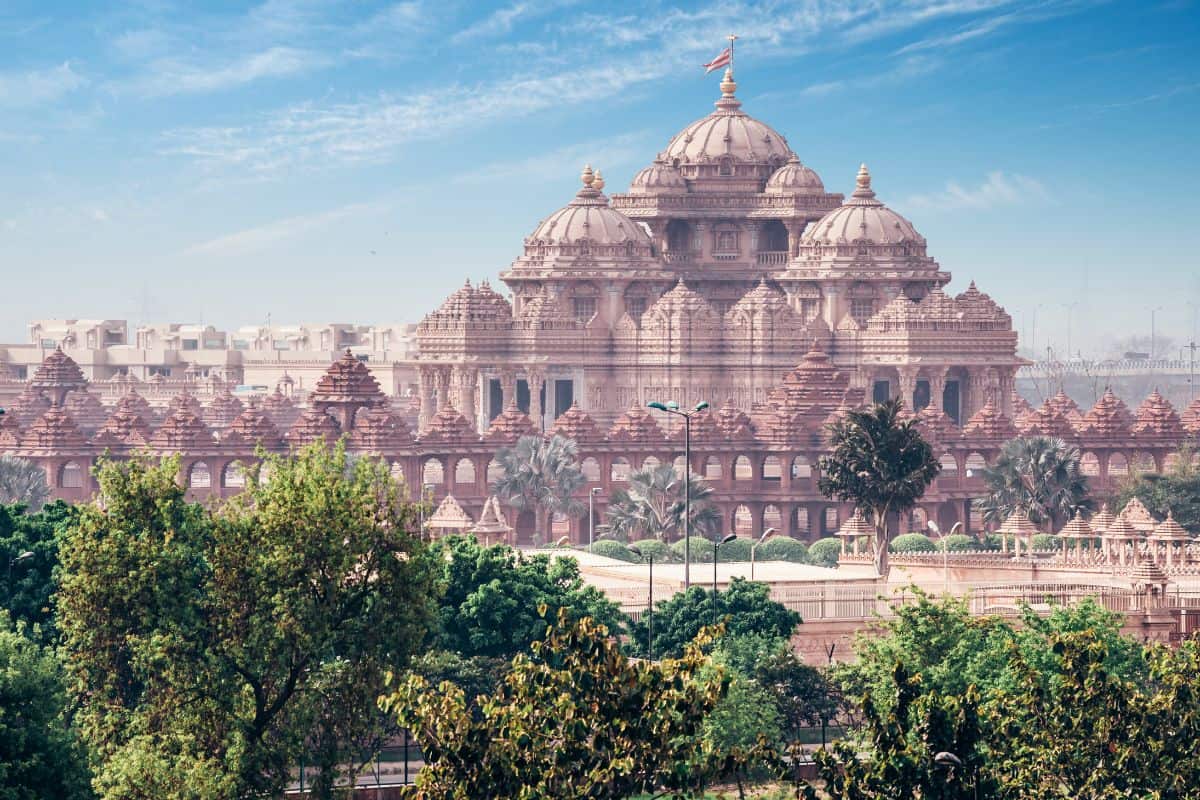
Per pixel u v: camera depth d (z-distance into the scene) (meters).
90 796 105.94
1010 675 118.50
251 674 106.44
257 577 107.06
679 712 89.31
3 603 135.62
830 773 95.50
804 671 133.75
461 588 138.88
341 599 109.31
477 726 88.88
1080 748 98.69
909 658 125.25
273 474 111.12
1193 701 100.69
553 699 88.44
